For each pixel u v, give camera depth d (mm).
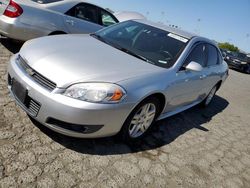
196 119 5074
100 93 2684
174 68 3650
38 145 2834
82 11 6090
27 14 5074
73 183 2496
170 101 3695
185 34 4363
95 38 4039
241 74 17531
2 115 3166
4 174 2354
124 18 9211
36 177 2432
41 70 2795
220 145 4301
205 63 4758
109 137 3326
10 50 5559
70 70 2791
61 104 2611
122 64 3209
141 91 2982
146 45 3904
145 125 3490
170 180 3008
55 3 5566
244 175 3668
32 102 2787
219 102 7000
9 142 2754
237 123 5703
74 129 2738
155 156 3332
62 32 5699
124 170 2891
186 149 3773
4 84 3936
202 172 3373
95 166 2799
